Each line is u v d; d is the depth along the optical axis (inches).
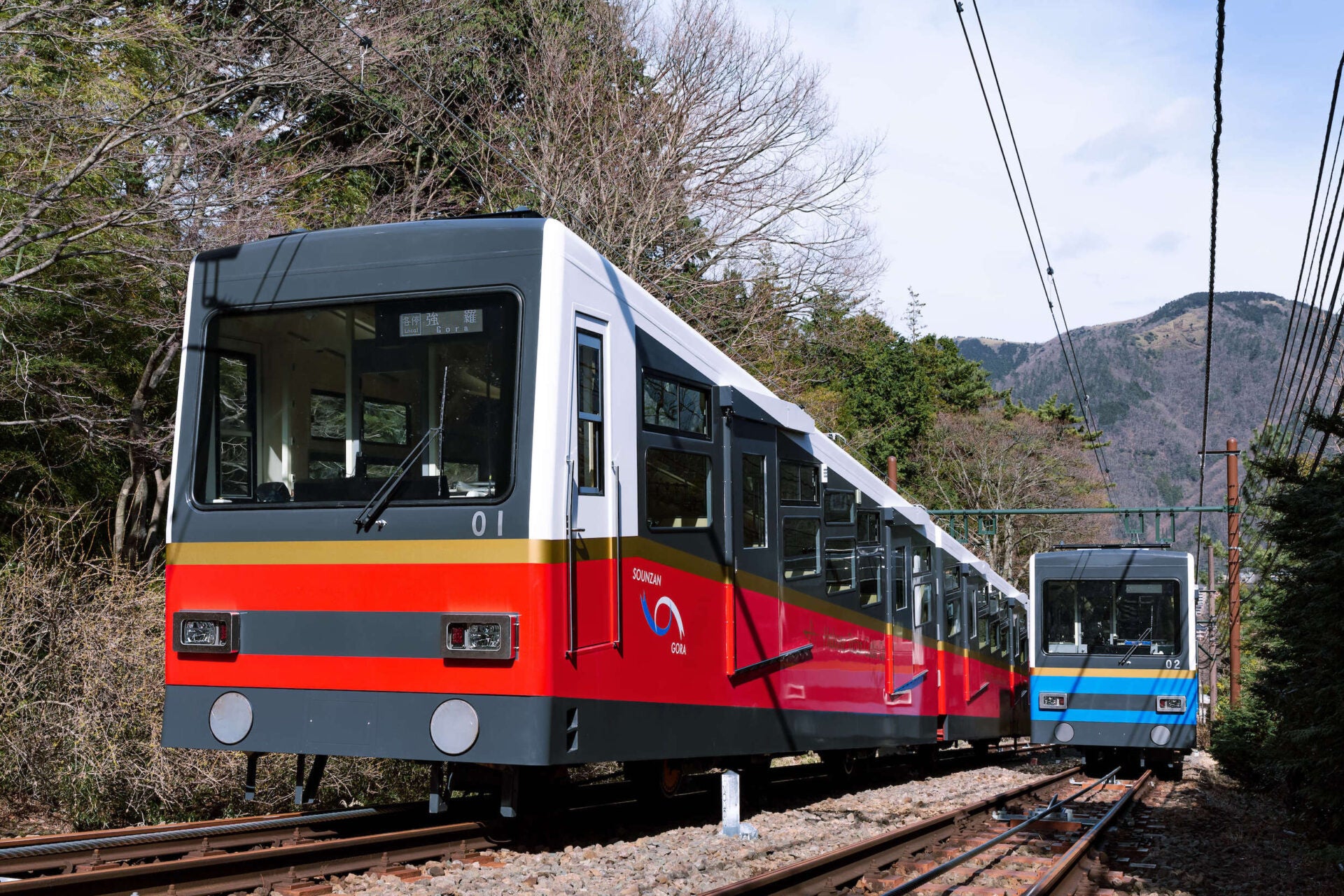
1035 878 303.9
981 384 2449.6
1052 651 697.6
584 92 895.1
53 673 355.6
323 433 292.8
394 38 699.4
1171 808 521.3
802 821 402.0
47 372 536.7
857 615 482.6
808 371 1003.3
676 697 327.3
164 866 226.8
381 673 277.0
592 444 293.7
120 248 495.2
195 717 292.8
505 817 315.3
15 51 490.9
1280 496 389.4
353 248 296.7
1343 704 367.9
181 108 524.4
